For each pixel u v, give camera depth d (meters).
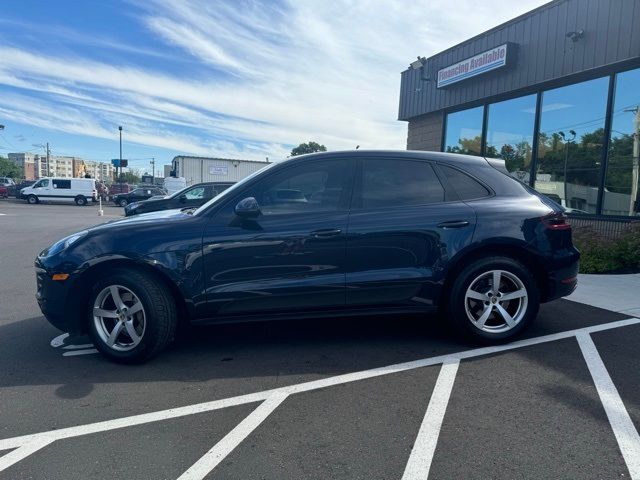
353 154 4.32
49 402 3.33
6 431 2.95
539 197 4.50
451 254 4.12
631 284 6.68
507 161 11.39
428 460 2.62
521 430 2.91
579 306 5.56
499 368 3.83
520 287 4.25
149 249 3.88
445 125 13.39
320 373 3.79
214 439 2.85
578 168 9.64
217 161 40.44
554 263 4.25
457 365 3.90
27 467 2.58
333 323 5.10
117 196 35.84
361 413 3.14
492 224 4.17
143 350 3.91
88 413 3.17
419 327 4.94
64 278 3.94
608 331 4.67
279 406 3.25
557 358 4.02
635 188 8.62
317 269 4.05
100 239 3.96
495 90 11.29
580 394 3.37
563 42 9.48
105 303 4.05
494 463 2.59
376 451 2.71
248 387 3.55
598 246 7.86
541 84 10.23
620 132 8.81
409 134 15.30
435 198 4.28
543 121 10.38
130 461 2.63
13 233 14.41
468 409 3.18
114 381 3.68
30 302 6.08
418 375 3.72
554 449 2.71
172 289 4.04
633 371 3.75
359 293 4.09
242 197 4.11
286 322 5.13
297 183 4.19
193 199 13.84
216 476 2.50
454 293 4.19
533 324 4.89
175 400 3.35
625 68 8.62
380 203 4.20
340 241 4.04
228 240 3.96
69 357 4.18
